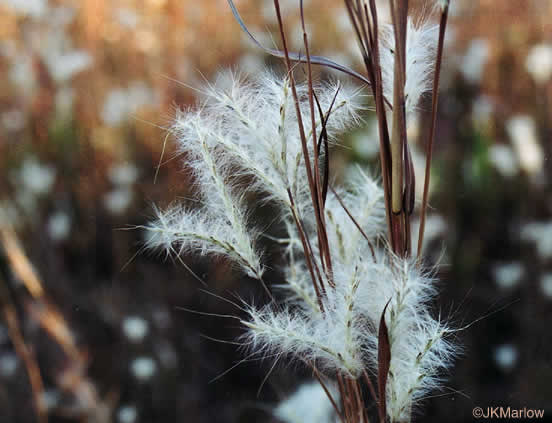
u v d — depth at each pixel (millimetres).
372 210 341
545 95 826
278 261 498
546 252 674
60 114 870
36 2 910
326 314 312
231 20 966
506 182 765
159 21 925
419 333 307
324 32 947
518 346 616
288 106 314
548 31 897
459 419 569
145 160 805
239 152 314
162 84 840
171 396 647
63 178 833
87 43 944
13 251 546
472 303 640
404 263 301
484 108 822
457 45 896
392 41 314
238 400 621
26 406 616
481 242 705
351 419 321
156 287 713
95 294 727
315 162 310
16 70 902
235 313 674
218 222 319
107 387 655
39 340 652
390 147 311
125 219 771
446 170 754
